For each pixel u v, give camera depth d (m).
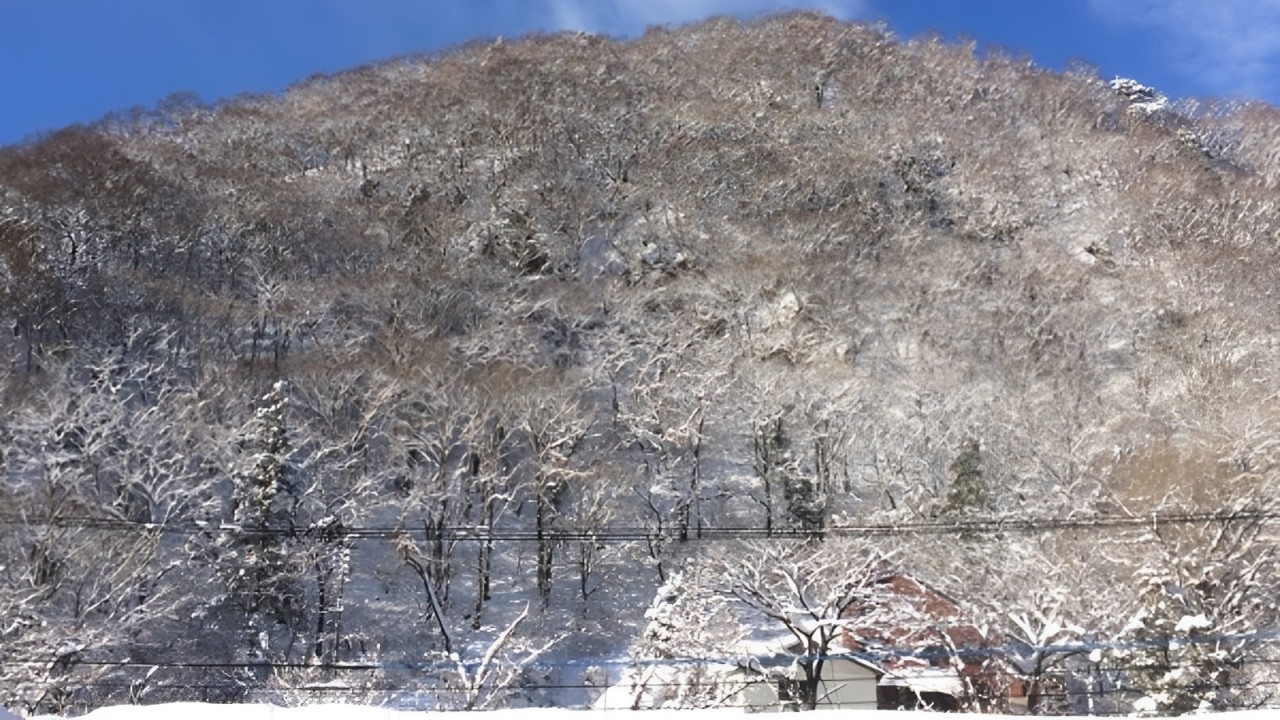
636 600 41.09
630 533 43.03
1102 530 29.14
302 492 40.34
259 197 70.12
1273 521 28.62
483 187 79.25
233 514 39.09
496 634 39.03
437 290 58.94
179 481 38.53
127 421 42.47
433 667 25.86
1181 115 99.44
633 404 50.31
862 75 100.81
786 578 26.00
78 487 36.66
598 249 72.94
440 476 42.81
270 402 42.97
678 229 72.25
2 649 27.67
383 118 90.44
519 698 34.28
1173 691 22.25
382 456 45.00
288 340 54.41
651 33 112.50
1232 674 25.02
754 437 47.84
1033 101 96.56
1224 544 27.41
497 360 51.59
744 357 53.22
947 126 91.00
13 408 40.09
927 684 26.98
